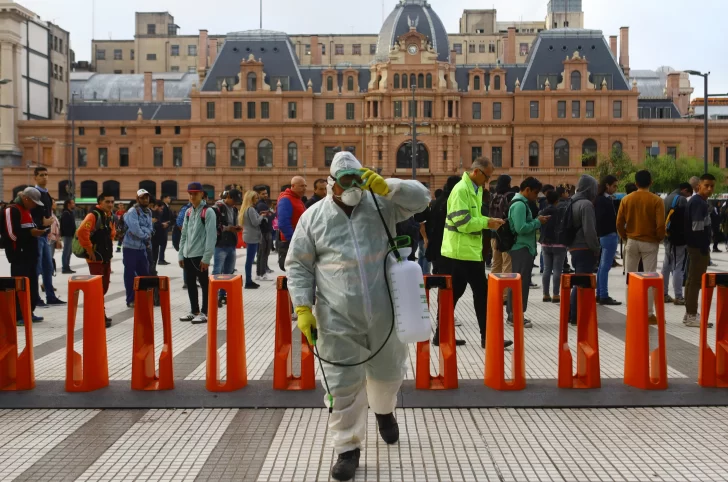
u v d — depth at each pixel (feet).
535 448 20.75
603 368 29.91
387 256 19.24
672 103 290.76
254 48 286.87
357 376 18.97
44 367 30.76
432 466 19.48
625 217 43.21
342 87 282.56
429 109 275.39
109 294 57.67
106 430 22.48
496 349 26.21
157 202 84.64
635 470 19.06
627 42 322.14
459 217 32.45
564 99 274.98
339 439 18.84
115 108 300.20
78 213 213.46
